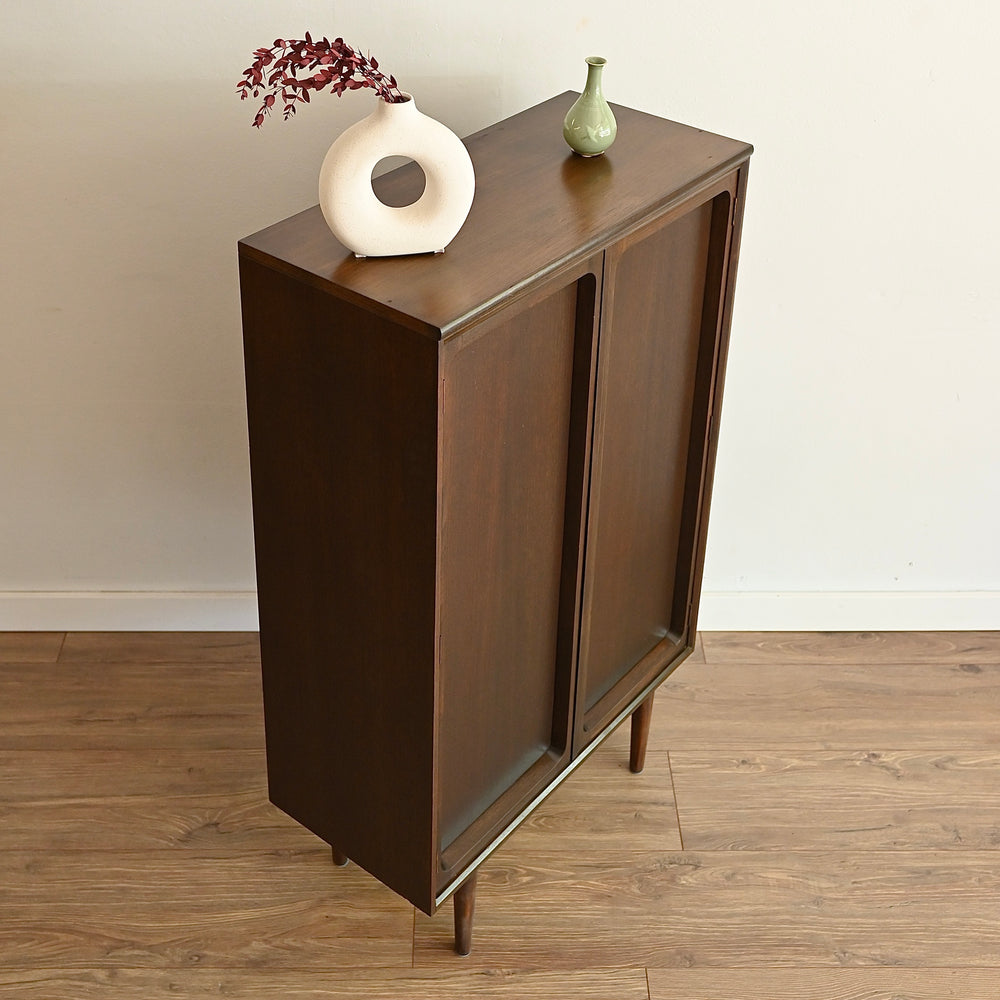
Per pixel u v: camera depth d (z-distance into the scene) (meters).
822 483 2.58
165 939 2.09
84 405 2.38
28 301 2.26
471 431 1.52
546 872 2.22
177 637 2.65
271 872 2.20
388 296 1.42
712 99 2.14
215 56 2.03
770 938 2.13
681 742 2.47
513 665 1.85
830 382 2.45
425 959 2.08
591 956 2.09
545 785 2.03
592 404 1.71
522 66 2.08
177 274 2.24
